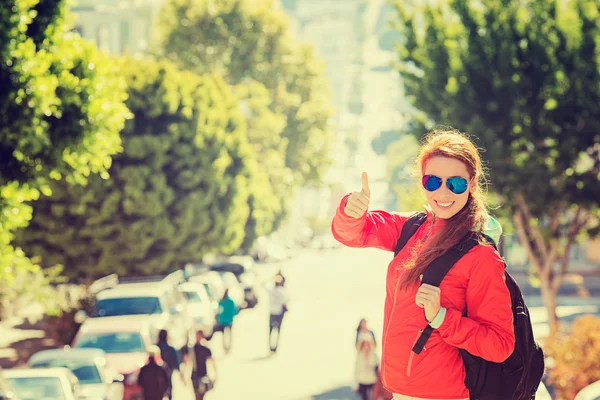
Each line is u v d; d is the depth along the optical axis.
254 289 63.91
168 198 48.19
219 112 53.31
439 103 30.28
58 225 44.69
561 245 32.44
